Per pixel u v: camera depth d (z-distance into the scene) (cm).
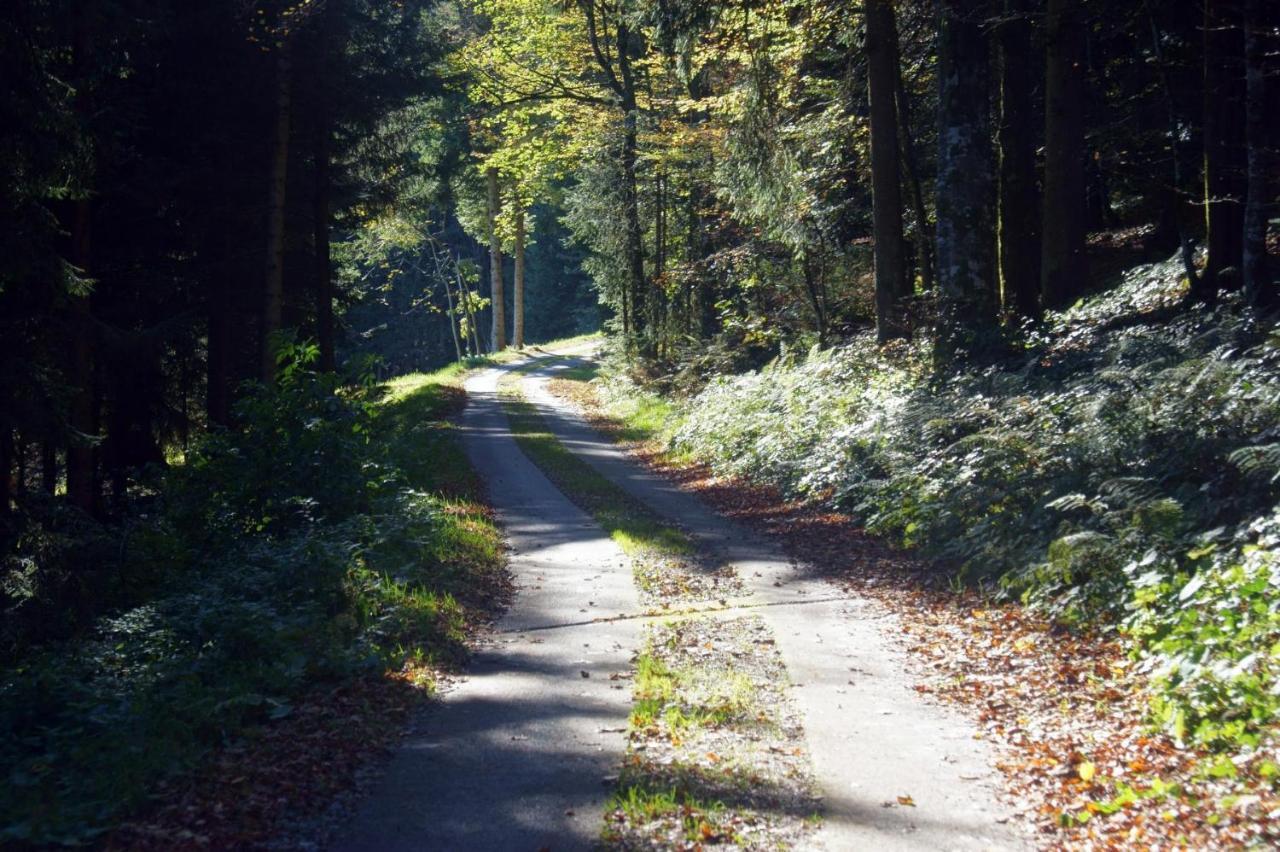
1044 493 1120
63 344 1669
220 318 2477
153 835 580
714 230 3391
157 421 2447
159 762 666
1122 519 955
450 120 4166
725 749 713
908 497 1375
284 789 648
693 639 1005
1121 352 1417
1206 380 1149
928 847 559
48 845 562
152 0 1939
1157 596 804
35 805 605
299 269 2861
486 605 1175
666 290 3731
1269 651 662
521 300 6888
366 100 2653
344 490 1403
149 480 1692
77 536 1409
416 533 1393
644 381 3856
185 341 2111
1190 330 1479
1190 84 2175
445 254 8344
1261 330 1324
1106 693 747
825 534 1452
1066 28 1834
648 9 2216
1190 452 1030
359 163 2850
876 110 1984
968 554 1150
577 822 602
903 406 1655
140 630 976
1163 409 1145
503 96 4034
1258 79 1471
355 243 3731
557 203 5797
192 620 959
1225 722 627
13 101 1219
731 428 2298
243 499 1391
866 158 2586
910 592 1117
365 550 1176
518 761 700
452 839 582
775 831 584
